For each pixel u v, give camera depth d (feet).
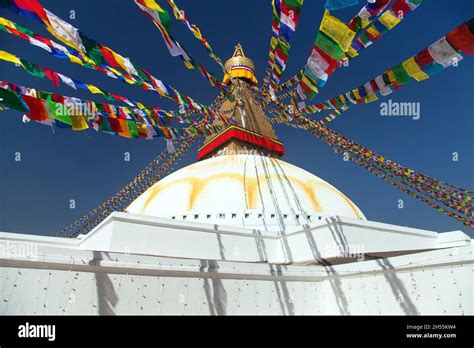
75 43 17.38
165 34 17.87
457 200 27.55
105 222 33.81
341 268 34.24
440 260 27.89
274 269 32.89
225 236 37.65
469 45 14.65
